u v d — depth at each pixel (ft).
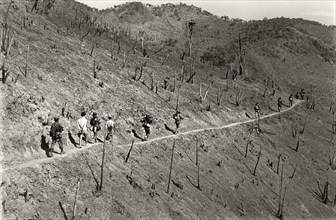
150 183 59.06
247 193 79.92
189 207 59.93
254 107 130.52
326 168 123.54
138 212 49.85
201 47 417.28
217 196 70.38
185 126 95.20
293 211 84.48
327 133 161.17
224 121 114.73
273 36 370.32
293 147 125.49
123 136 70.85
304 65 324.80
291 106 173.17
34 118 54.49
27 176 42.98
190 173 72.49
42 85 66.59
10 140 47.52
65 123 59.88
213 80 159.74
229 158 90.89
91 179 50.39
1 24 85.25
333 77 314.14
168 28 506.48
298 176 106.32
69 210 42.57
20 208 38.42
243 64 298.35
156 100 98.94
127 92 92.07
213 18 567.59
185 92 119.65
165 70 137.69
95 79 86.28
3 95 53.01
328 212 94.48
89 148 58.13
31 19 110.63
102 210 45.96
